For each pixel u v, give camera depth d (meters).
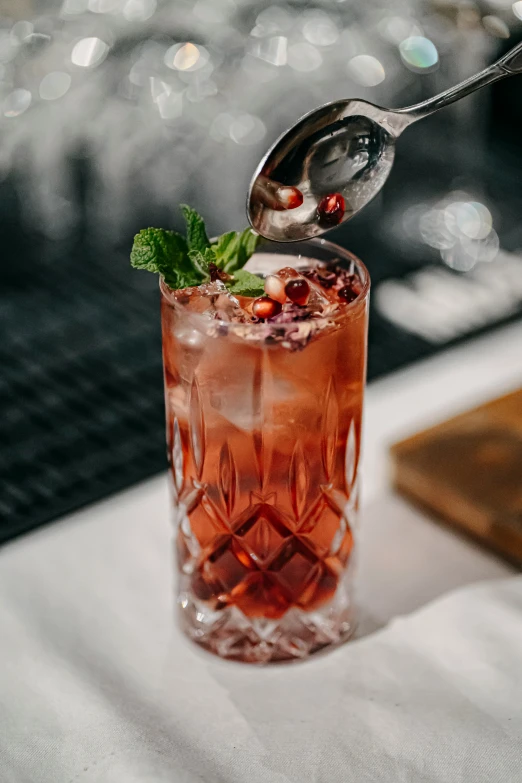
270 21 0.84
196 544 0.57
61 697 0.55
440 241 0.84
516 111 1.03
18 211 0.87
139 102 0.82
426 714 0.55
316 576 0.57
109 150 0.84
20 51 0.80
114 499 0.64
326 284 0.57
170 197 0.87
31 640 0.58
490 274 0.80
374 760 0.53
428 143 0.99
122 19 0.82
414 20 0.85
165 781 0.52
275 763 0.53
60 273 0.82
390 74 0.87
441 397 0.69
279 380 0.53
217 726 0.55
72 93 0.81
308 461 0.55
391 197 0.90
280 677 0.57
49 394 0.71
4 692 0.56
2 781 0.52
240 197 0.86
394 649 0.58
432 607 0.59
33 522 0.63
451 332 0.75
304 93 0.85
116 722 0.54
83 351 0.74
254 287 0.56
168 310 0.54
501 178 0.93
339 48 0.84
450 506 0.62
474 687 0.56
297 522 0.56
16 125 0.81
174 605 0.60
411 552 0.62
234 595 0.57
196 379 0.54
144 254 0.55
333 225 0.57
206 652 0.58
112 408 0.70
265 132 0.84
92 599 0.60
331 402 0.55
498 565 0.61
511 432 0.65
